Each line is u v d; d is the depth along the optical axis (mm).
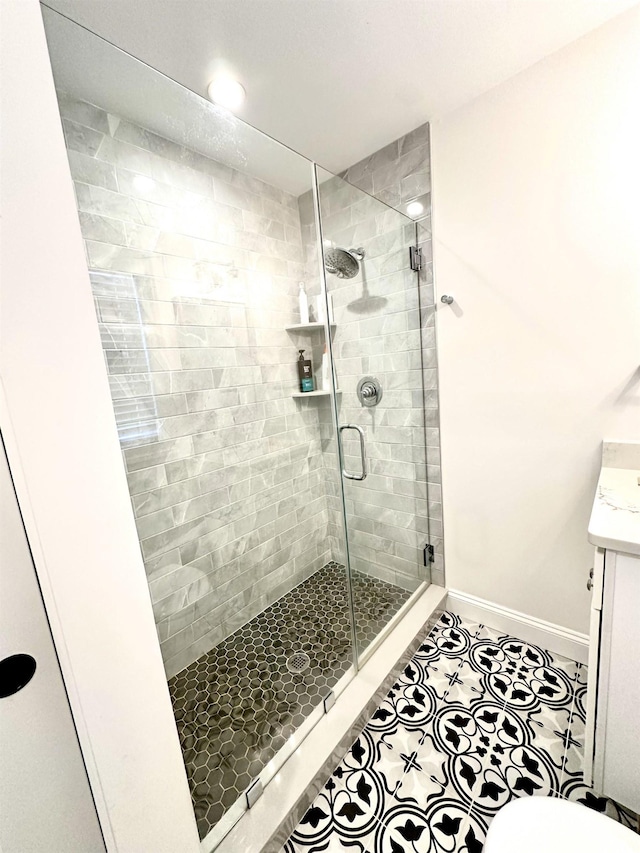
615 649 859
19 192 469
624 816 938
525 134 1256
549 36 1097
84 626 561
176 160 1470
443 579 1824
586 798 992
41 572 518
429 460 1724
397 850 918
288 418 2018
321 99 1314
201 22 974
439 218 1502
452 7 979
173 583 1558
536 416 1413
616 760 906
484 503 1617
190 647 1610
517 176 1299
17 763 526
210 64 1130
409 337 1661
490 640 1612
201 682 1489
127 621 612
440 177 1471
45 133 491
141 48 1051
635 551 778
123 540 601
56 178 504
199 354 1609
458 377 1583
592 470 1325
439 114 1414
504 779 1059
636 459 1216
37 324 493
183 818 719
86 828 603
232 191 1669
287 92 1273
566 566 1445
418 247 1572
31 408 493
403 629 1602
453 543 1754
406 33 1052
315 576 2145
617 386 1229
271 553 1967
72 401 532
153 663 653
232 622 1783
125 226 1346
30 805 544
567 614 1479
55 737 559
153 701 658
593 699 917
